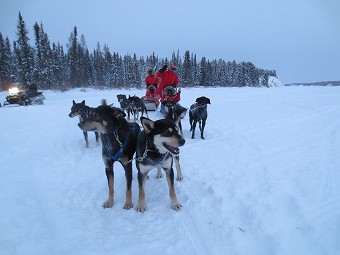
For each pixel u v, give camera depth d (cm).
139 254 256
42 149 590
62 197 370
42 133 742
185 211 327
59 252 260
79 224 307
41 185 407
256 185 381
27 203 349
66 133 745
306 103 1272
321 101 1342
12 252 257
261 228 280
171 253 256
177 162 407
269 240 261
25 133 739
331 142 596
